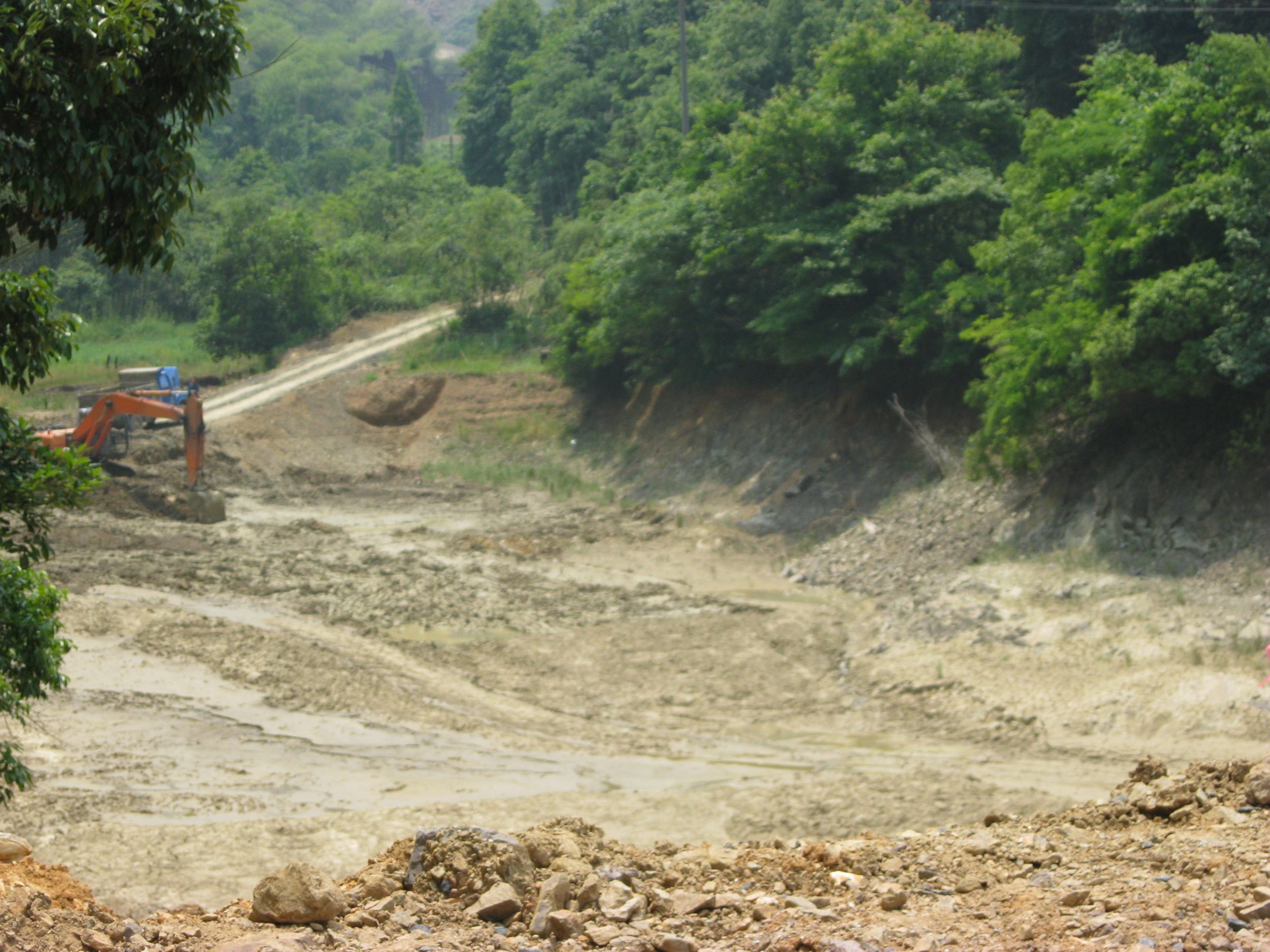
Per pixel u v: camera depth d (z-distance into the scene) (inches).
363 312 3164.4
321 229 4453.7
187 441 1615.4
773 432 1665.8
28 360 370.3
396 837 596.7
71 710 815.1
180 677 906.1
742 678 943.7
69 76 317.4
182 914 291.4
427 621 1111.6
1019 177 1333.7
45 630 421.7
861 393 1552.7
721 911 278.1
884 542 1283.2
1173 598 951.0
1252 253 956.0
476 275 2709.2
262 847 579.8
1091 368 1059.3
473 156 5374.0
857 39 1551.4
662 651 1015.0
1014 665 916.0
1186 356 974.4
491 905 272.1
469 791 693.3
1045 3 1940.2
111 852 568.4
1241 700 773.3
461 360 2448.3
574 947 252.2
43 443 423.8
